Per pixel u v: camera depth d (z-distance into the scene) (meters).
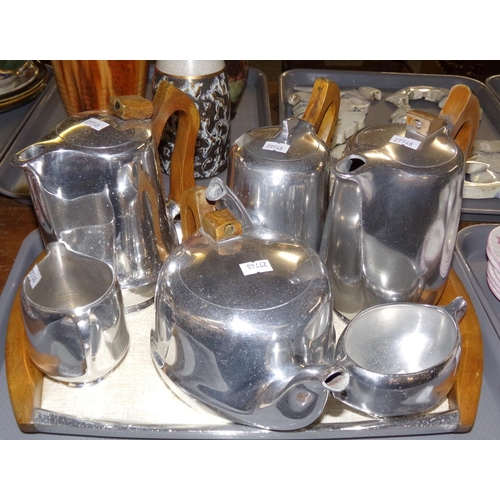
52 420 0.47
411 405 0.44
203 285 0.44
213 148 0.75
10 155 0.81
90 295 0.52
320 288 0.44
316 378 0.40
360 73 1.07
